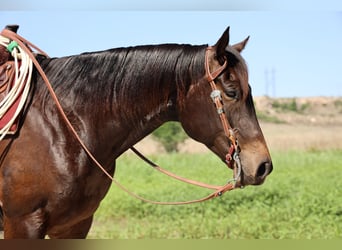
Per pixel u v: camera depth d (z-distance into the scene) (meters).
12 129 2.60
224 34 2.58
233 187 2.69
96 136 2.73
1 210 2.77
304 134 18.14
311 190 7.33
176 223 6.06
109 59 2.83
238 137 2.65
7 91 2.67
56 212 2.62
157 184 8.94
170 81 2.78
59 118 2.67
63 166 2.59
